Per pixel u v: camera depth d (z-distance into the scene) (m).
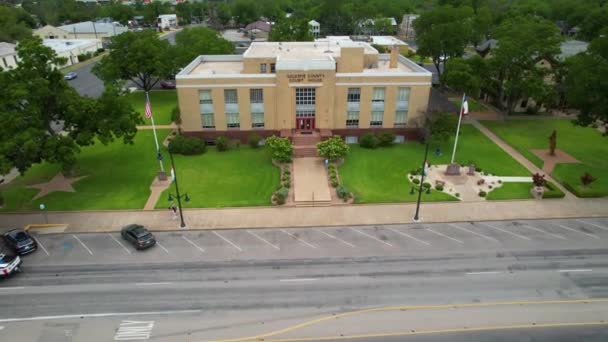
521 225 37.94
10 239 34.19
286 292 29.78
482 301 28.88
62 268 32.53
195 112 54.53
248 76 52.81
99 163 51.00
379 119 56.41
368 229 37.56
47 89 40.69
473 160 51.44
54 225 38.16
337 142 49.16
